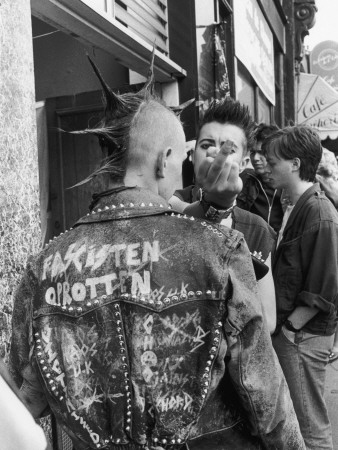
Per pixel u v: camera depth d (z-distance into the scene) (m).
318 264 3.02
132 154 1.49
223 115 2.31
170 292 1.38
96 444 1.39
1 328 2.03
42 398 1.56
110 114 1.52
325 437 3.09
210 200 1.68
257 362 1.39
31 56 2.30
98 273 1.42
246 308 1.38
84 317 1.41
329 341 3.09
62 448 2.50
